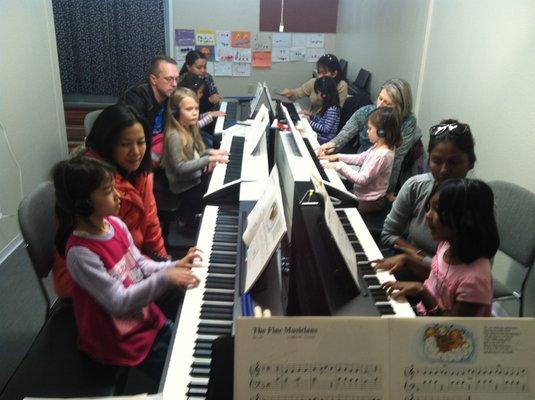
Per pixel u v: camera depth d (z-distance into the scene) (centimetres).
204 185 309
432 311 151
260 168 263
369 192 265
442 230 147
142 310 159
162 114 321
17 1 312
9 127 303
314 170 171
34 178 344
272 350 77
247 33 565
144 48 552
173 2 542
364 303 119
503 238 203
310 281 117
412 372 78
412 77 357
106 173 142
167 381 119
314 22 575
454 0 288
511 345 79
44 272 171
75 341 157
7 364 213
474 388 79
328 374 78
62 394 137
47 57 362
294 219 133
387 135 260
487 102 253
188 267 160
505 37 236
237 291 148
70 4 530
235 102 486
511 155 233
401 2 377
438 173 183
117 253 151
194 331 135
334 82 401
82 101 577
